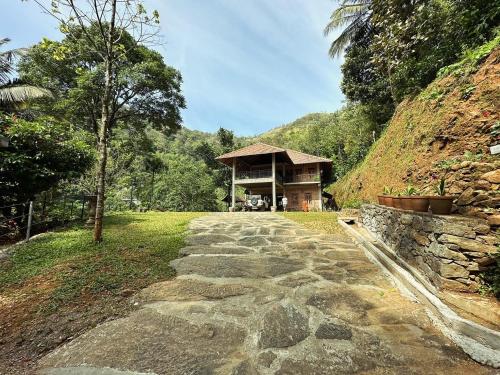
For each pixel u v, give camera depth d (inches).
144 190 885.2
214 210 1098.7
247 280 133.3
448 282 100.1
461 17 242.8
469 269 97.8
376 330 86.6
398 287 123.4
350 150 962.1
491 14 221.9
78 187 399.9
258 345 78.7
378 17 329.1
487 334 74.3
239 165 910.4
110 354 74.7
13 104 387.9
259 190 965.2
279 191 942.4
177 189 975.0
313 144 1438.2
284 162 893.8
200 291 118.9
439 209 120.2
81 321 92.7
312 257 177.8
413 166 276.7
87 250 178.4
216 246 207.6
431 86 294.5
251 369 68.1
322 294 116.6
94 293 114.5
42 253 170.7
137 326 89.3
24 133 228.5
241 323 91.6
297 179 900.6
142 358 72.7
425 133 272.7
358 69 697.0
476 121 199.8
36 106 527.2
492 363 67.8
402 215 153.1
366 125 780.0
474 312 86.1
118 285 123.2
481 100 203.5
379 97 660.7
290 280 134.0
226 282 130.3
